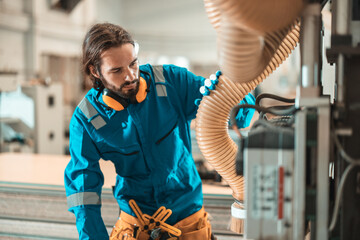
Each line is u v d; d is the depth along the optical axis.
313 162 1.04
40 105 5.29
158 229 1.59
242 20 0.95
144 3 14.86
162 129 1.62
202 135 1.46
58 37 9.40
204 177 2.81
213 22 1.12
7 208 2.74
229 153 1.46
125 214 1.71
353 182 1.08
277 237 1.04
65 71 9.91
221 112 1.43
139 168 1.63
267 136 1.04
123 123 1.58
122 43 1.45
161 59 15.03
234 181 1.47
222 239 2.41
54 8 9.14
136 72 1.50
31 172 3.01
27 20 8.24
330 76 1.94
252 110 1.60
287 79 10.73
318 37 1.04
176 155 1.63
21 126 5.30
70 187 1.62
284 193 1.03
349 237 1.09
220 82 1.41
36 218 2.69
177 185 1.64
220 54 1.08
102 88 1.59
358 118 1.06
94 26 1.52
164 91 1.63
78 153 1.61
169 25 14.95
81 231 1.56
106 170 3.02
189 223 1.66
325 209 1.03
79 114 1.62
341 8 1.08
